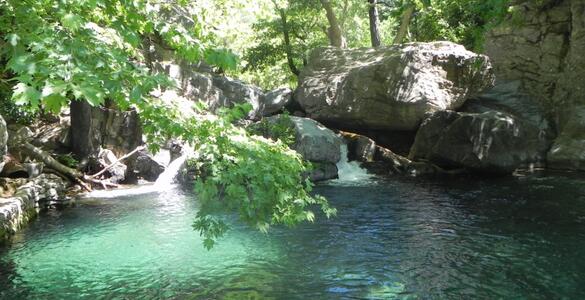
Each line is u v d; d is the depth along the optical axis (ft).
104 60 13.14
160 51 71.26
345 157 59.31
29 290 22.41
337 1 92.68
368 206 39.65
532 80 67.56
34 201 38.29
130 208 40.11
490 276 23.66
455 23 81.56
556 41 65.41
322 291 21.98
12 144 47.52
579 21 61.62
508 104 64.23
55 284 23.15
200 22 21.17
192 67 74.54
